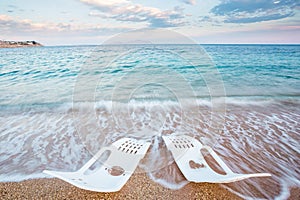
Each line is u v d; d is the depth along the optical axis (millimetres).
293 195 1621
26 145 2432
